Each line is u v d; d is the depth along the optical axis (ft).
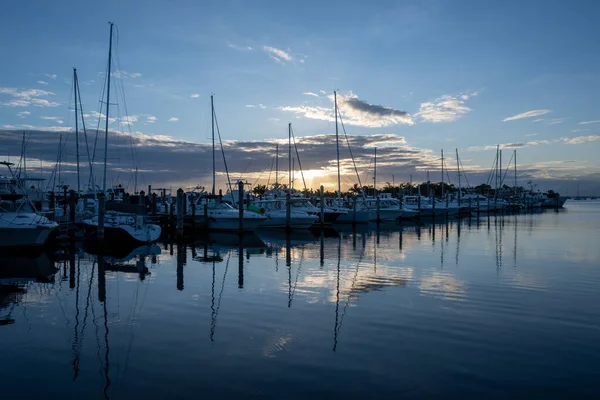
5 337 33.42
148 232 95.55
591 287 49.60
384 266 65.41
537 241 100.58
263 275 58.65
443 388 24.44
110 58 108.27
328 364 27.71
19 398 23.63
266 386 24.72
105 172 106.63
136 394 23.97
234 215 126.93
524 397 23.47
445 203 238.27
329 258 75.05
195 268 65.16
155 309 41.24
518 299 44.06
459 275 57.36
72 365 27.96
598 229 137.39
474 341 31.78
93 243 98.94
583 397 23.49
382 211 180.24
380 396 23.54
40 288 51.11
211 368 27.25
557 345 31.01
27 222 82.12
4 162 86.69
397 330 34.27
